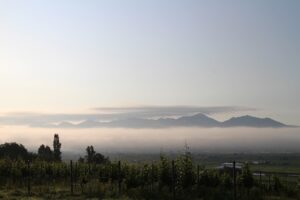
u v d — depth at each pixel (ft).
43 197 101.55
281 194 102.99
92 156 278.87
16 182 135.54
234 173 91.04
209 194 95.76
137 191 100.89
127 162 128.47
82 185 117.19
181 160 105.29
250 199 93.20
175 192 97.45
